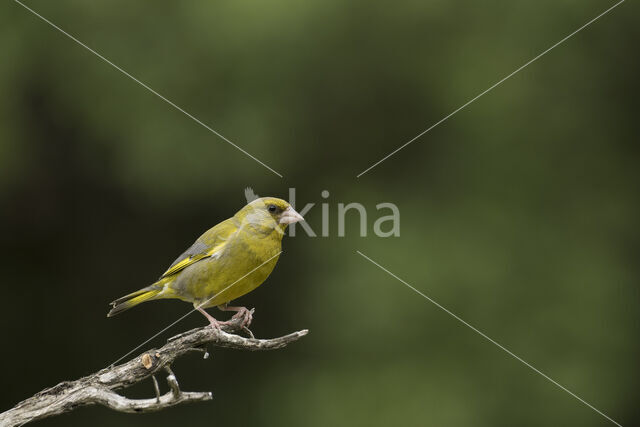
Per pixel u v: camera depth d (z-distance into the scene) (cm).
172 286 835
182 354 662
